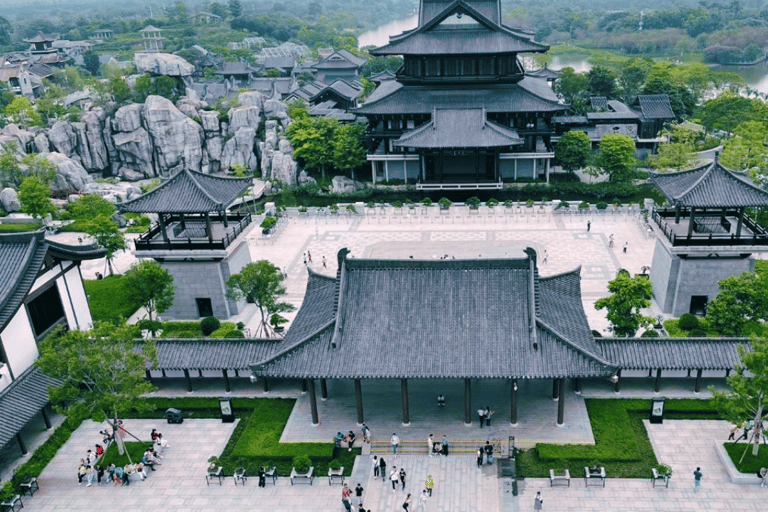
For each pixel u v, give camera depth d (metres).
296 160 129.62
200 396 56.22
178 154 141.25
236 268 74.00
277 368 47.00
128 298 67.75
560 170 125.75
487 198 115.00
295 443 49.09
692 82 164.62
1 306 49.84
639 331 63.75
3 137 130.25
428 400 53.50
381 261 50.44
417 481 45.31
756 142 99.94
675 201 60.47
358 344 47.84
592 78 160.50
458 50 113.81
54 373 45.38
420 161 113.12
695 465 45.44
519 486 44.31
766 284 62.16
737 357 50.81
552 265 81.50
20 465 48.31
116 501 44.78
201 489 45.53
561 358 45.91
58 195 123.56
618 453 46.28
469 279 49.66
